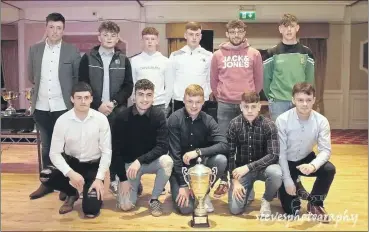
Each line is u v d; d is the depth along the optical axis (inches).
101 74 134.3
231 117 140.3
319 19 326.0
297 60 138.3
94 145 120.9
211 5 322.7
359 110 339.6
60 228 109.3
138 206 128.4
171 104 152.8
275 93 140.8
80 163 122.0
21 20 333.4
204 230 107.2
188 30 144.6
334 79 339.0
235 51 138.8
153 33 141.1
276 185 114.1
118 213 121.6
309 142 116.7
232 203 118.0
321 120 115.6
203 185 109.9
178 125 120.6
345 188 147.1
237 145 120.5
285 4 322.3
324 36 329.7
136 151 123.1
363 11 325.7
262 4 322.3
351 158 203.8
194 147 122.5
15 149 229.6
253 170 114.5
